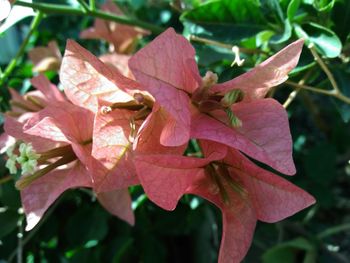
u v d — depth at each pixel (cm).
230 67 16
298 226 26
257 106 13
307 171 26
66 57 13
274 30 18
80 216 23
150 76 12
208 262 27
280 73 13
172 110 12
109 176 13
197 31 18
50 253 25
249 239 14
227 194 13
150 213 25
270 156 13
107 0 25
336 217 32
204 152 14
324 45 16
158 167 12
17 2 18
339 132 31
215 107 13
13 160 15
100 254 25
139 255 26
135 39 24
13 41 36
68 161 14
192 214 24
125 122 14
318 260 26
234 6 17
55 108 14
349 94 17
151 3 28
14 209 22
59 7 20
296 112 37
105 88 14
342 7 17
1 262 23
